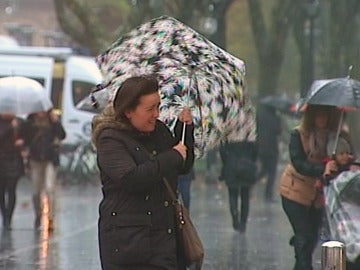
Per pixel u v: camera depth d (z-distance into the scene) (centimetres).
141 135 1855
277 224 4706
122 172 1802
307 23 11512
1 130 4581
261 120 6244
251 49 13600
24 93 4684
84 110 8169
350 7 10056
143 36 2136
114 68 2112
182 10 8494
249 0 10206
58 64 8288
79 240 4109
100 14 13200
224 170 4344
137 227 1823
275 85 10181
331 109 2927
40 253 3706
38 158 4662
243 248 3831
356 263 2600
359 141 10556
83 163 7788
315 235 2944
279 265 3406
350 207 2656
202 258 1889
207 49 2105
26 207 5712
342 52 10225
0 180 4594
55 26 17900
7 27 16438
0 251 3766
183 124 1938
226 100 2088
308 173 2883
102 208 1845
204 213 5181
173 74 2088
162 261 1830
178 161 1825
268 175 6200
